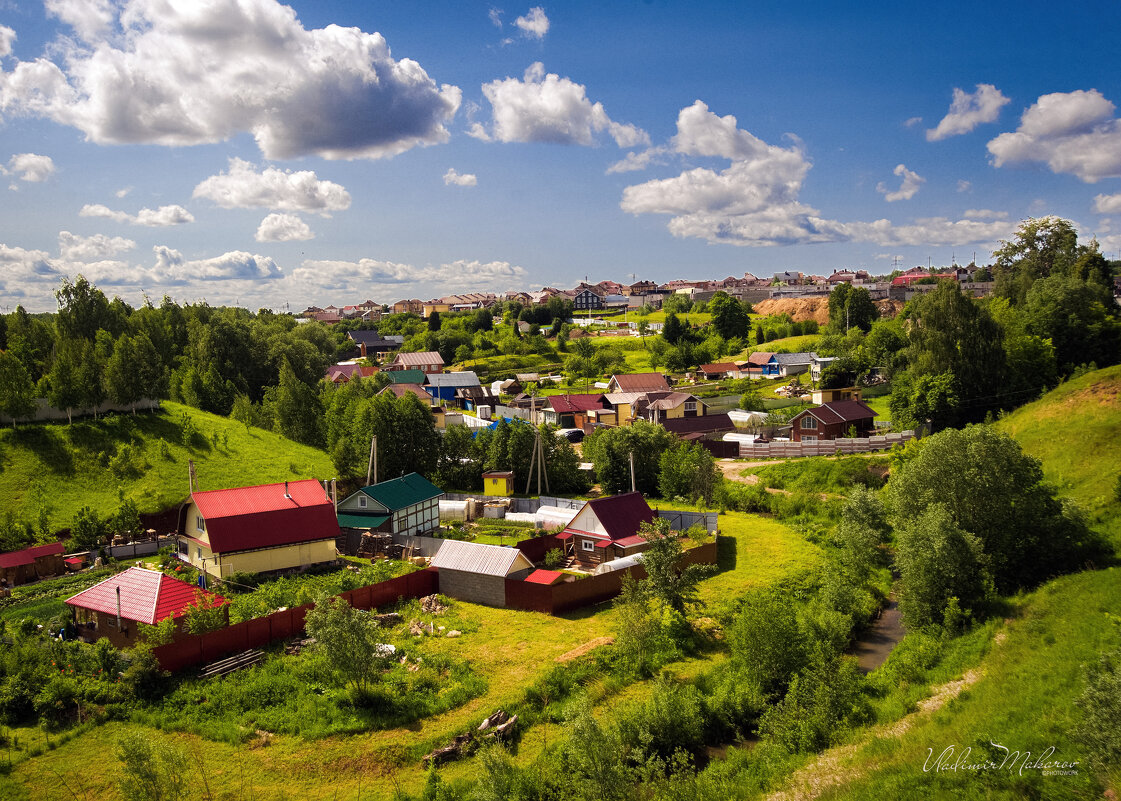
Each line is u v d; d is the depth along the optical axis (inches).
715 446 2923.2
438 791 854.5
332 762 915.4
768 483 2500.0
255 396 4119.1
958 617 1261.1
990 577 1307.8
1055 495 1584.6
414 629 1325.0
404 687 1098.1
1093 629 1071.0
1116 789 708.7
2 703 986.1
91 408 2532.0
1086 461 1749.5
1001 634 1176.8
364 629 1060.5
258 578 1576.0
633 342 6496.1
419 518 2044.8
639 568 1569.9
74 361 2561.5
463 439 2696.9
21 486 2032.5
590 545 1758.1
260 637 1219.9
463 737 970.7
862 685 1124.5
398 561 1727.4
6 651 1104.2
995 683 1008.2
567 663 1177.4
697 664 1225.4
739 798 864.3
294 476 2395.4
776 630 1144.8
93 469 2187.5
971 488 1425.9
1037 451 1930.4
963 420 2632.9
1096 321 2957.7
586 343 5999.0
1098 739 759.7
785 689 1120.8
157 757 812.0
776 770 917.2
